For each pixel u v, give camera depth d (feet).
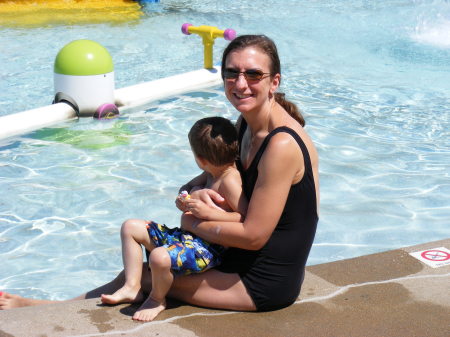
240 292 9.67
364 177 18.44
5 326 9.30
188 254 9.53
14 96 24.94
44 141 20.62
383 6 41.83
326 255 14.42
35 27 35.27
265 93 9.23
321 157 19.74
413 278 10.80
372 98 25.35
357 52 32.27
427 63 30.55
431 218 16.14
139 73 28.25
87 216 16.07
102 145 20.38
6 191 17.22
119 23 36.88
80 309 9.87
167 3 42.91
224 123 9.61
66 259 14.26
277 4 42.91
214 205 9.74
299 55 31.53
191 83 26.09
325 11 40.75
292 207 9.38
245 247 9.37
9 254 14.42
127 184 17.74
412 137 21.48
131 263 10.02
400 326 9.36
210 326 9.35
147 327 9.32
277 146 9.01
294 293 9.85
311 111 23.62
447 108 24.32
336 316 9.64
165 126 22.02
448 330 9.27
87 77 22.12
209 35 26.73
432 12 39.81
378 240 15.08
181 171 18.63
